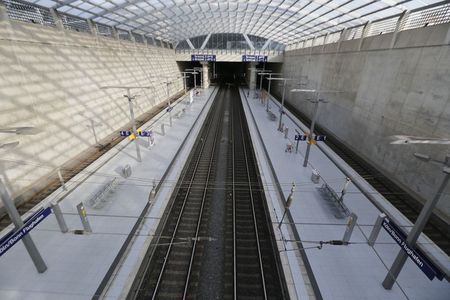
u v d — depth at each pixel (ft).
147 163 61.00
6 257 33.42
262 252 38.06
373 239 35.32
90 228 37.09
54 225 39.42
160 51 136.36
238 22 121.49
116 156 64.49
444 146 41.57
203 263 36.14
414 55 48.55
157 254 37.22
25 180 47.34
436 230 40.91
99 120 72.74
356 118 69.46
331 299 29.12
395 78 53.78
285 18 94.89
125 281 30.89
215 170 63.05
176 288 32.24
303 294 30.01
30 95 47.78
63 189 49.08
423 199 46.37
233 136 88.02
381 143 58.54
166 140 77.00
